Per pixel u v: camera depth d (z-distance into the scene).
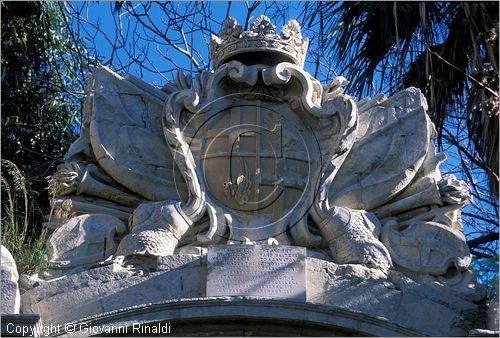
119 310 12.42
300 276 12.85
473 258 15.43
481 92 15.21
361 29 16.39
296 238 13.31
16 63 17.62
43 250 13.20
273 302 12.48
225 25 14.12
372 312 12.84
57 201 13.57
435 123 15.98
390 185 13.66
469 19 15.59
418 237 13.41
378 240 13.34
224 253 12.91
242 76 13.72
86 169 13.69
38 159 17.34
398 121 13.95
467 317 12.85
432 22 16.17
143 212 13.34
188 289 12.84
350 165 13.77
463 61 15.90
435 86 16.02
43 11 17.83
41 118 17.53
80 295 12.80
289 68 13.77
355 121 13.65
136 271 12.92
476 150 15.73
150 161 13.71
